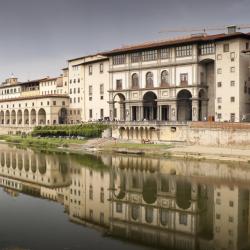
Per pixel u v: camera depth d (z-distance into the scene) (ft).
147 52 377.50
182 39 357.00
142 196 182.19
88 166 267.80
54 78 561.84
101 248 117.80
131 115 394.52
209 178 217.77
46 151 367.04
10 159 309.63
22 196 184.55
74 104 505.25
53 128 455.63
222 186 198.59
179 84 352.69
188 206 164.66
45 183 214.90
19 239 123.44
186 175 227.40
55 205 167.63
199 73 343.46
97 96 460.14
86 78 476.95
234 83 319.27
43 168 263.70
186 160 282.36
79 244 120.67
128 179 219.82
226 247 120.37
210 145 309.01
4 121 597.93
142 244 122.21
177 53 354.13
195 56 341.21
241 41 317.63
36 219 146.30
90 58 489.26
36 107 522.06
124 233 131.95
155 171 242.17
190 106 363.76
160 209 161.38
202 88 346.13
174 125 334.44
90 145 376.07
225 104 324.80
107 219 147.74
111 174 235.81
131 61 391.24
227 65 323.16
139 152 322.96
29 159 308.81
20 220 144.66
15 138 481.05
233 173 229.86
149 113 392.47
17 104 563.48
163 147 324.19
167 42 361.92
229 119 322.55
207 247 120.26
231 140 294.87
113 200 176.35
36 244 119.34
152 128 353.51
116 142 370.73
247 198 175.22
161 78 367.25
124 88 398.62
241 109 319.47
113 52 401.08
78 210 159.84
